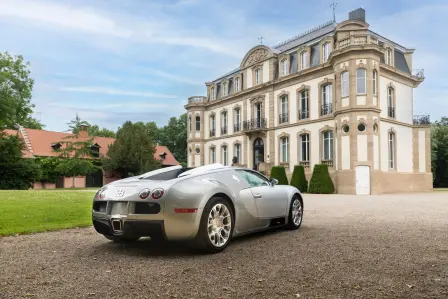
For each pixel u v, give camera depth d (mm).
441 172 49031
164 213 4789
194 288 3506
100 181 43438
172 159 54719
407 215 9797
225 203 5391
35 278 3877
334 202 15266
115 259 4766
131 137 41625
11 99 35531
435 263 4379
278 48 35406
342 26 26797
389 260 4539
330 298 3191
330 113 27766
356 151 24375
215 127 42219
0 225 7227
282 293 3336
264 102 34312
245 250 5273
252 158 35906
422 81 29922
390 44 28250
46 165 38875
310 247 5383
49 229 7270
